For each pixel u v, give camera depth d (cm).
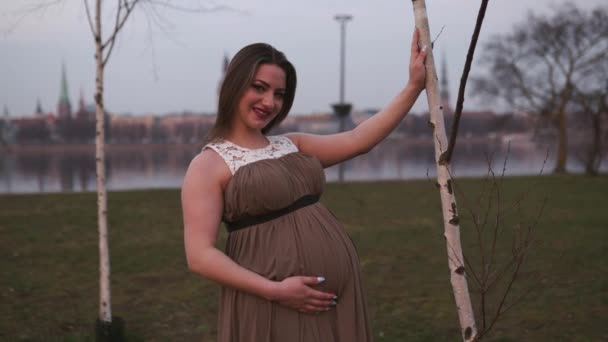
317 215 186
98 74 411
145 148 11356
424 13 197
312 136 210
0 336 437
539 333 435
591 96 2297
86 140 11162
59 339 431
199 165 179
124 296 556
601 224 902
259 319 174
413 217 1031
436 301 530
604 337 424
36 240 831
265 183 175
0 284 595
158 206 1172
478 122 10094
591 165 1953
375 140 205
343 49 2433
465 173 3109
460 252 198
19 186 2617
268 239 178
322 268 179
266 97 183
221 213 178
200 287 586
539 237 790
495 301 514
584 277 588
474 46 172
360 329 187
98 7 405
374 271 648
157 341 433
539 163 4569
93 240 833
